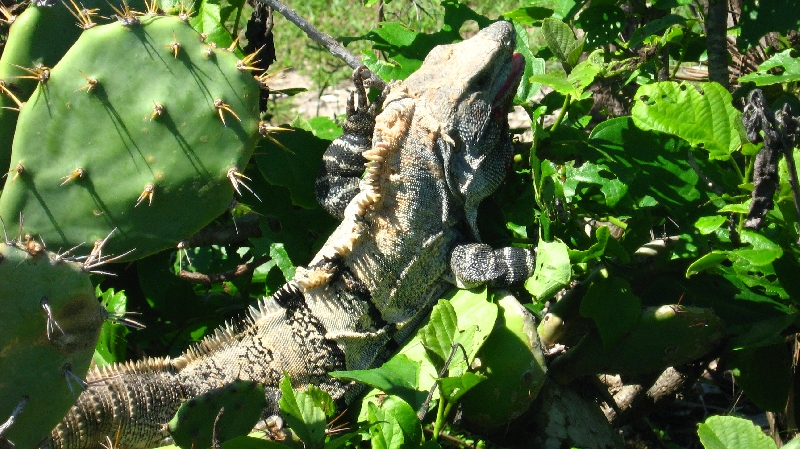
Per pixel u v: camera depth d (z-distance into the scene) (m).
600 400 2.00
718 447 1.79
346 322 1.98
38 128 1.90
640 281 1.98
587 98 2.06
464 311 1.94
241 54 2.11
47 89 1.90
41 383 1.73
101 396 1.93
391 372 1.88
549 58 2.12
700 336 1.91
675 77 2.20
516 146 2.07
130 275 2.15
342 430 1.92
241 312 2.15
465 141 1.97
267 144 2.04
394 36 2.08
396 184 1.97
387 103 1.99
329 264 1.99
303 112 3.42
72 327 1.73
